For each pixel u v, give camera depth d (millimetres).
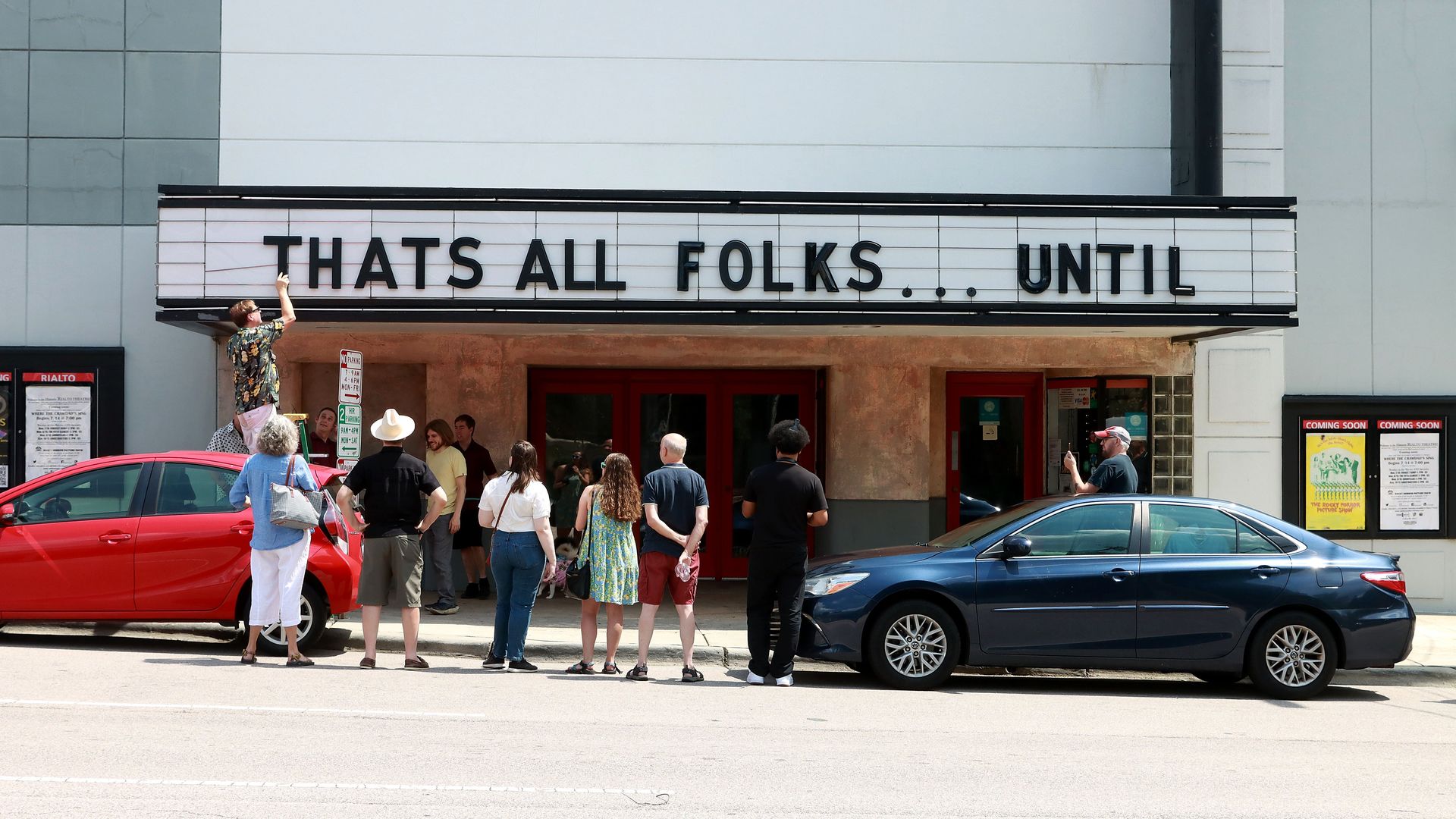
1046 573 9414
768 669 9523
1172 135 14102
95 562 9766
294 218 11516
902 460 14203
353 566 10258
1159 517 9680
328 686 8570
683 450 9820
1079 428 14734
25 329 13531
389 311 11492
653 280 11648
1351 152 14273
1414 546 14086
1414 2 14344
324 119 13688
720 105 13891
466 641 10773
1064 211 11875
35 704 7535
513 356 13938
